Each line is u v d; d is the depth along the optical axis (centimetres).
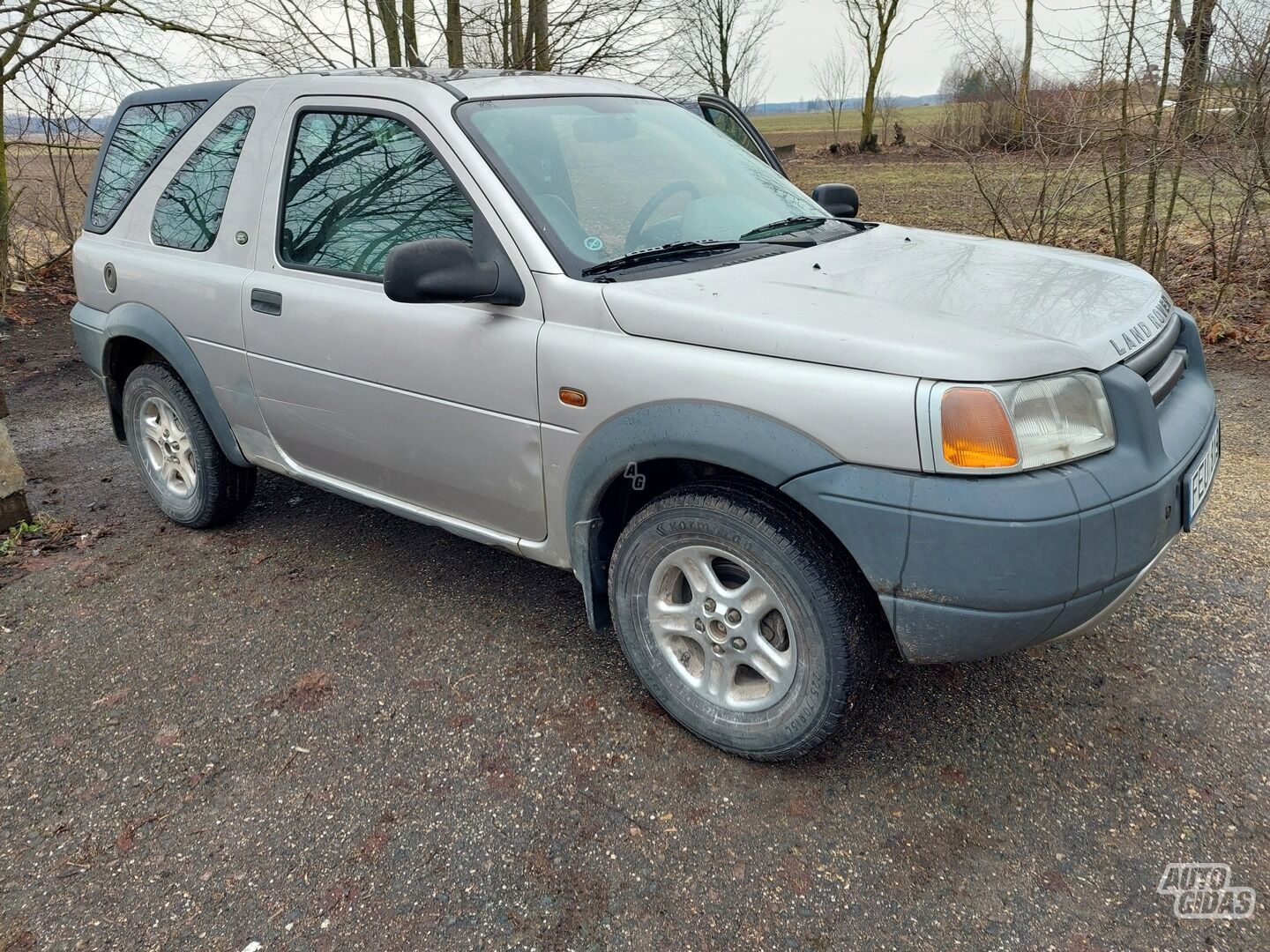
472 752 271
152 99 409
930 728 274
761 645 250
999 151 847
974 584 208
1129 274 288
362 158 315
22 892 227
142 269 387
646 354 245
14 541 412
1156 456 225
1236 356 641
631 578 269
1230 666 295
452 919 215
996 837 233
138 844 241
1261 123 683
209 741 279
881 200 1359
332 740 278
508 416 279
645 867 227
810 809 244
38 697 304
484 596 357
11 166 995
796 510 234
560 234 273
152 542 414
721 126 450
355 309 309
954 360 209
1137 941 202
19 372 724
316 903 221
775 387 224
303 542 409
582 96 335
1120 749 262
